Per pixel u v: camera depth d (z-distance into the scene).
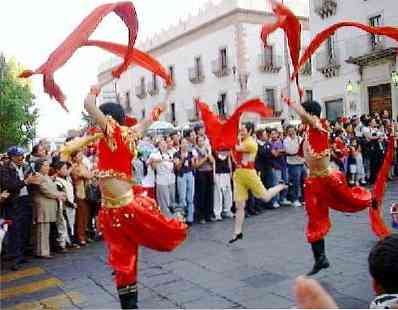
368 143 12.50
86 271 6.23
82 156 8.12
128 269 3.81
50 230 7.75
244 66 28.92
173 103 35.19
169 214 8.81
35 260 7.15
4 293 5.51
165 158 8.79
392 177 13.07
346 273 5.11
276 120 29.42
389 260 1.57
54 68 3.15
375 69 21.12
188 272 5.68
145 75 38.50
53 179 7.58
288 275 5.24
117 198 3.84
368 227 7.31
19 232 6.84
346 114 22.70
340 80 22.94
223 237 7.52
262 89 29.73
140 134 4.07
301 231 7.48
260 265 5.71
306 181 5.07
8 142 31.84
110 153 3.85
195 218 9.41
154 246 3.90
